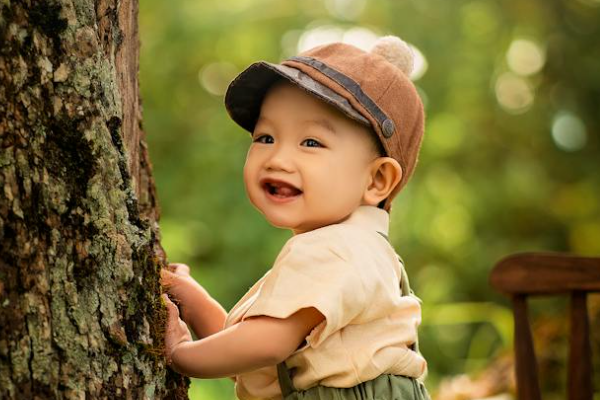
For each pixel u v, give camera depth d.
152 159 6.60
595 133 7.05
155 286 1.56
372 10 6.56
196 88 6.95
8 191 1.33
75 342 1.40
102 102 1.46
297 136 1.77
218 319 1.89
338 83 1.76
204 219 6.11
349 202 1.77
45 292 1.38
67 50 1.40
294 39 6.61
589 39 6.97
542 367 3.80
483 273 6.73
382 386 1.70
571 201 7.13
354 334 1.69
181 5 6.49
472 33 6.86
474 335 6.15
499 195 6.81
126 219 1.49
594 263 2.58
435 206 6.59
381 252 1.76
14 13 1.34
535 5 6.93
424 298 6.32
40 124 1.37
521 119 6.95
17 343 1.35
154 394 1.54
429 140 6.65
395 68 1.88
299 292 1.62
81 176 1.42
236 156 6.27
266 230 5.92
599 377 3.63
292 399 1.69
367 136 1.80
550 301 5.98
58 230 1.39
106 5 1.56
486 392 3.69
